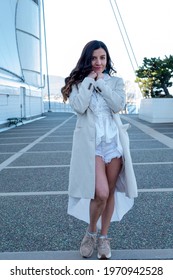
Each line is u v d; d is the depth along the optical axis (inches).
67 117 1099.3
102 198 109.6
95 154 110.8
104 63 113.6
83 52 113.9
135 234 139.7
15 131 639.1
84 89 108.5
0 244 133.2
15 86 849.5
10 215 166.1
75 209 120.0
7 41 971.9
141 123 702.5
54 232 144.2
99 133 110.6
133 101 1141.7
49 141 462.0
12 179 242.1
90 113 111.2
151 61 714.2
